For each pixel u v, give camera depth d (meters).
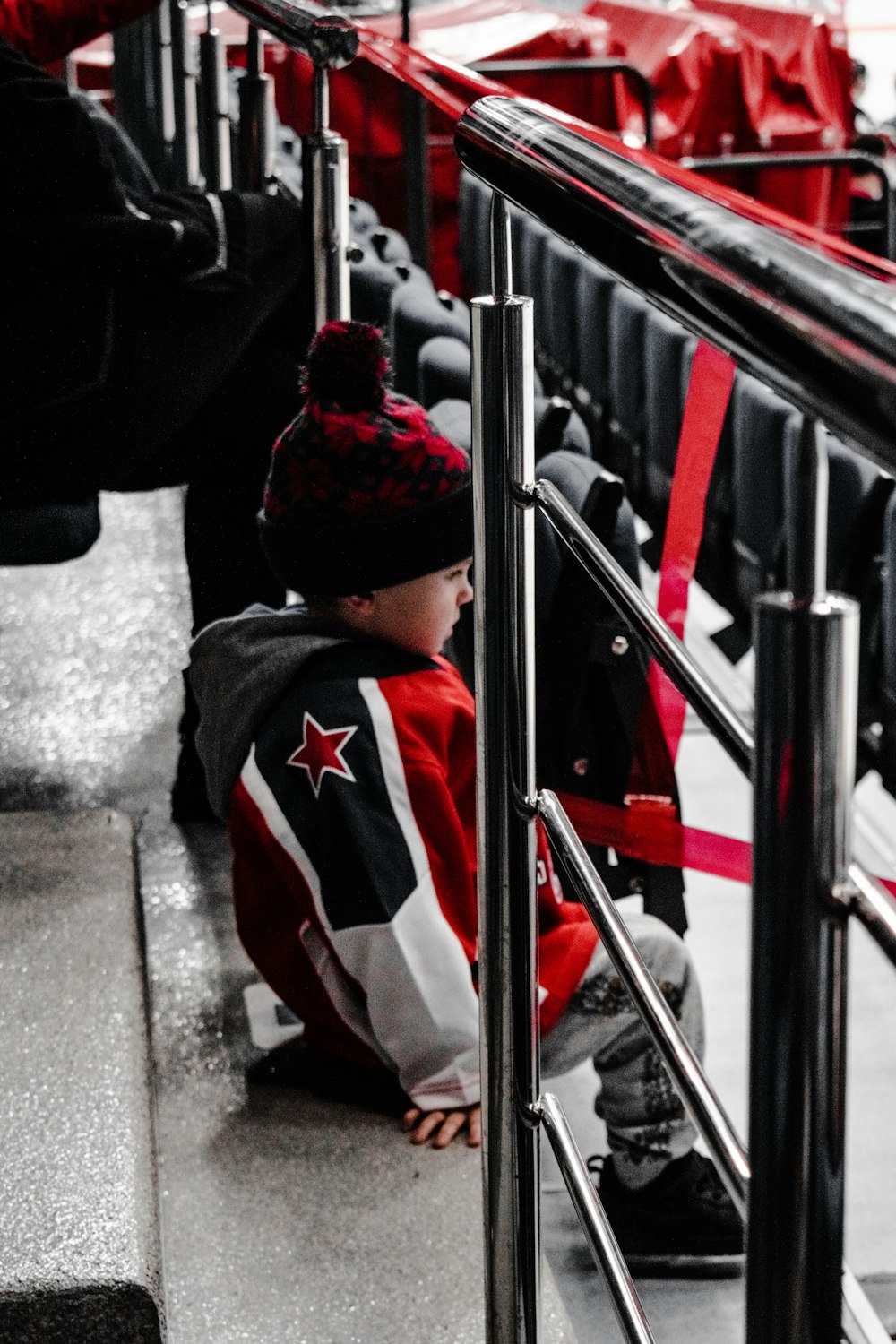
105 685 3.14
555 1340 1.65
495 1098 1.34
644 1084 1.87
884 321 0.60
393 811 1.83
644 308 4.80
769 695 0.67
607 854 2.10
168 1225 1.77
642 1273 1.91
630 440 5.01
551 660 2.05
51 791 2.78
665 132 8.80
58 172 2.35
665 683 1.51
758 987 0.70
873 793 3.81
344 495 1.85
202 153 4.55
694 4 9.84
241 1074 2.02
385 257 4.15
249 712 1.92
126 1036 1.90
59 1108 1.77
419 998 1.83
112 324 2.39
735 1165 0.84
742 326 0.69
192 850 2.58
